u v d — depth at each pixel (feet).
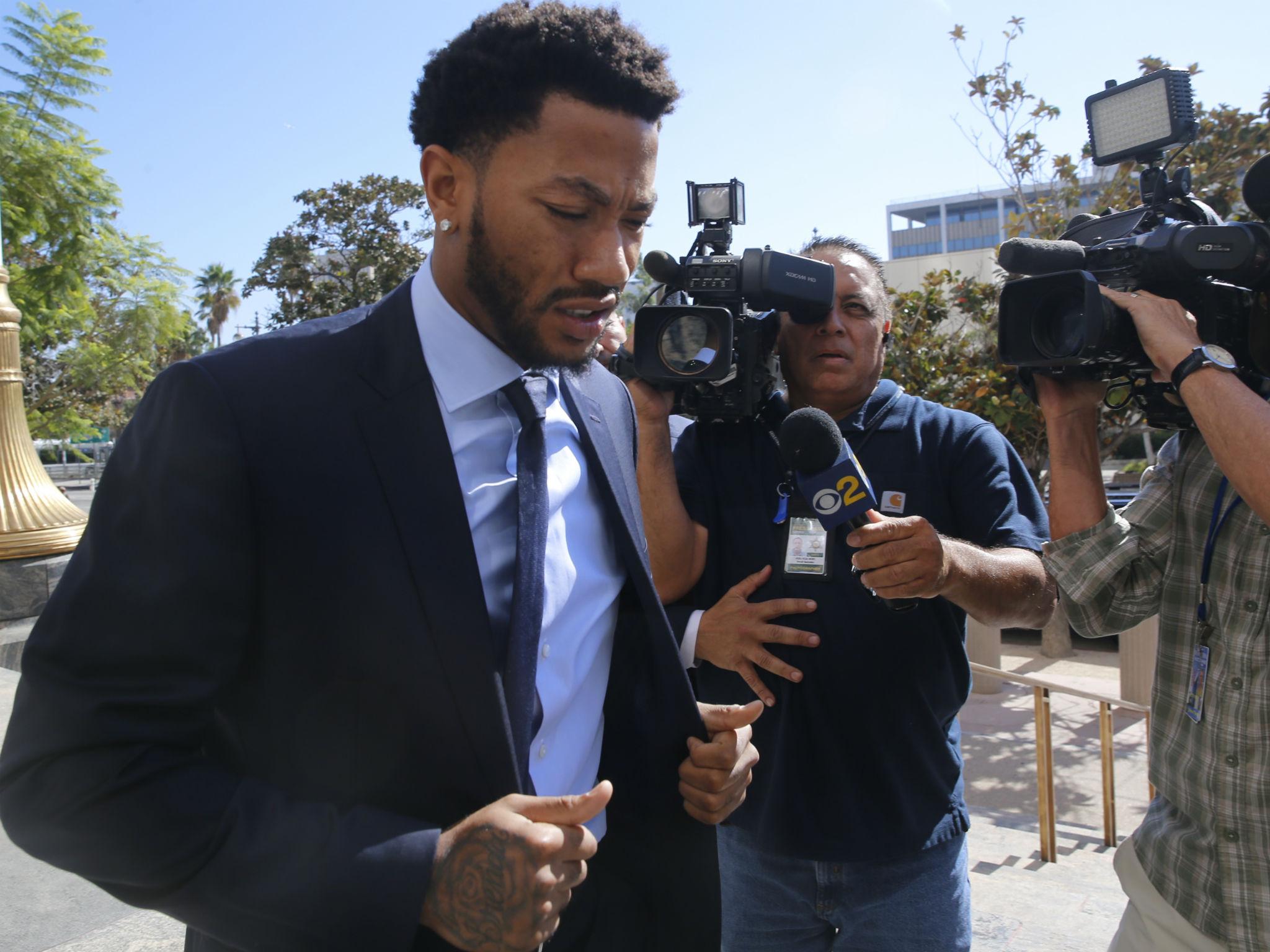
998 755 20.40
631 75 3.67
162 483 3.30
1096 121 6.33
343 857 3.15
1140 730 21.59
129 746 3.18
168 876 3.07
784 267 6.89
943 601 6.91
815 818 6.64
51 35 53.88
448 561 3.63
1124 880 5.82
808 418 5.85
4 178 54.08
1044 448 25.54
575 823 3.31
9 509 22.57
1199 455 5.82
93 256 62.28
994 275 25.61
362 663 3.52
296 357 3.75
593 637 4.50
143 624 3.20
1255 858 5.05
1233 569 5.35
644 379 7.11
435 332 4.02
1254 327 5.56
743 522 7.50
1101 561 6.05
